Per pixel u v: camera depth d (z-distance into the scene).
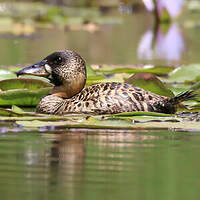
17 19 36.09
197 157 9.06
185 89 14.43
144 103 12.21
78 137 10.35
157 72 17.73
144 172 8.25
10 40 27.62
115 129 11.02
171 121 11.46
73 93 13.52
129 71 17.66
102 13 40.94
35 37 28.89
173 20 35.69
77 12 39.62
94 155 9.10
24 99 13.84
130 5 42.84
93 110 12.23
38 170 8.30
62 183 7.75
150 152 9.35
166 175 8.13
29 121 11.26
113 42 27.55
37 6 40.59
